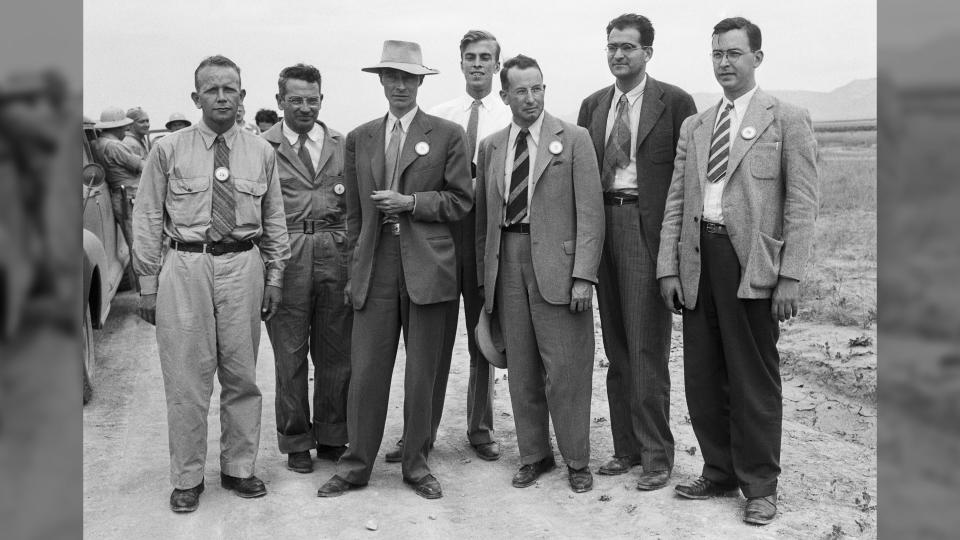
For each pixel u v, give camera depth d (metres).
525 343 5.04
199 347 4.71
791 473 5.09
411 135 4.88
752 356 4.37
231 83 4.67
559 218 4.88
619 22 4.79
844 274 10.27
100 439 6.05
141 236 4.70
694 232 4.49
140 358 8.44
